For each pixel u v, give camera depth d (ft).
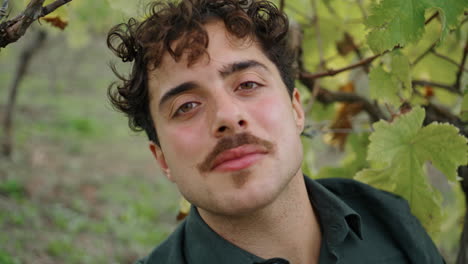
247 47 3.76
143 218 20.53
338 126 6.46
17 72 24.35
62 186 22.18
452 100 6.50
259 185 3.41
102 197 21.89
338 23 6.53
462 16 4.01
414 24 3.79
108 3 4.60
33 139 28.43
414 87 5.50
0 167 22.56
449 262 11.09
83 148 28.91
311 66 6.82
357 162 6.22
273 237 3.79
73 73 46.55
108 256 16.72
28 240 16.16
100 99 41.37
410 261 4.25
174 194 24.23
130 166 27.43
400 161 4.58
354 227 4.13
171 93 3.64
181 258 4.07
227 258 3.80
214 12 3.81
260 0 4.27
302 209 3.92
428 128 4.40
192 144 3.53
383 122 4.47
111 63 4.75
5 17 3.22
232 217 3.67
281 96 3.78
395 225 4.31
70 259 15.69
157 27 3.81
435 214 4.55
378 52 3.85
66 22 4.94
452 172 4.41
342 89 6.92
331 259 3.93
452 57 5.80
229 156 3.41
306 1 6.63
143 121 4.16
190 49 3.58
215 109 3.51
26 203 19.31
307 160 6.42
